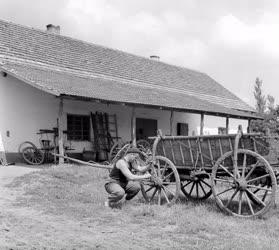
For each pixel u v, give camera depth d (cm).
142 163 1104
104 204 989
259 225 799
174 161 1024
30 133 2153
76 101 2373
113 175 994
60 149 1869
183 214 879
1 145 2034
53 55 2558
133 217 861
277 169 935
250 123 3291
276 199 1105
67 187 1250
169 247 650
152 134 2869
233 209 952
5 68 2000
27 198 1069
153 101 2292
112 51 3219
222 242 680
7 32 2438
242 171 884
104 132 2469
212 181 917
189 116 3216
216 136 924
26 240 680
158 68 3484
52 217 856
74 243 668
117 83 2680
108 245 659
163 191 1054
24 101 2136
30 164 2031
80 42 2991
